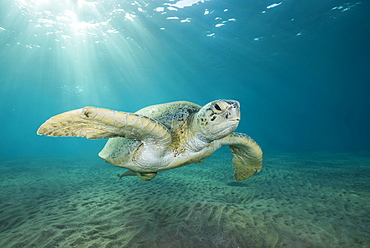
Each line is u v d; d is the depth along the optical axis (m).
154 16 3.62
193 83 9.16
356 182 1.49
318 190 1.33
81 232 0.80
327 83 10.42
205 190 1.43
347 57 6.26
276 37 4.55
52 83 7.20
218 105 0.63
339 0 3.25
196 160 0.84
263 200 1.17
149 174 0.94
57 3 3.13
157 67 6.33
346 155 3.55
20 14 3.34
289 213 0.95
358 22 3.97
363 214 0.91
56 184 1.76
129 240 0.74
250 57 5.77
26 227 0.86
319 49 5.39
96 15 3.47
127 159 0.75
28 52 4.67
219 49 5.11
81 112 0.48
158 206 1.08
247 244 0.71
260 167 0.99
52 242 0.73
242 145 0.83
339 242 0.71
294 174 1.87
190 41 4.61
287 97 14.73
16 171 2.46
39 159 4.21
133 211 1.01
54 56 5.00
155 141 0.64
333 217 0.90
